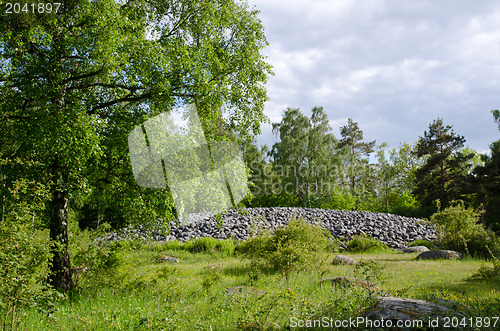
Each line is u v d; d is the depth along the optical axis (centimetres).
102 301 621
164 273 753
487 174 2322
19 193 514
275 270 844
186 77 761
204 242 1620
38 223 739
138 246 905
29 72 636
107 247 787
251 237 1034
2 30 595
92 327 467
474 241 1448
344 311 449
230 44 905
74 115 612
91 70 677
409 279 855
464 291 693
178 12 838
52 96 650
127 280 747
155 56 690
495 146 2716
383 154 4394
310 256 851
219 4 873
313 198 3719
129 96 783
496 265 854
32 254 451
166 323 459
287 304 539
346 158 4047
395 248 1839
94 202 904
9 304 417
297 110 3806
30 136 609
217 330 459
